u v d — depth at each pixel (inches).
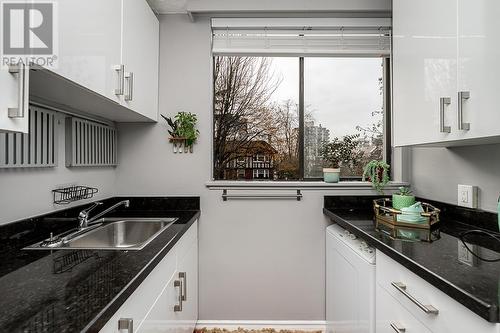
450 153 64.2
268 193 81.6
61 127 58.6
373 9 78.4
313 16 80.8
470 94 40.1
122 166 81.0
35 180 51.8
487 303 25.6
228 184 81.1
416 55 52.8
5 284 31.3
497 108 35.9
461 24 41.6
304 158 86.0
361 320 54.0
